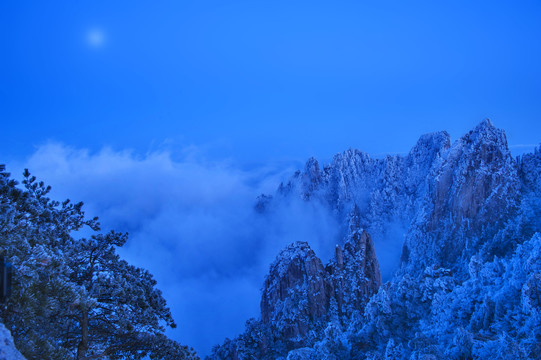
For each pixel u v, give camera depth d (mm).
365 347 72312
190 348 23109
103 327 20688
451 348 59312
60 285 15062
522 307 59875
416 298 80875
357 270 96562
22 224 16109
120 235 21828
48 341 14609
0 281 11023
